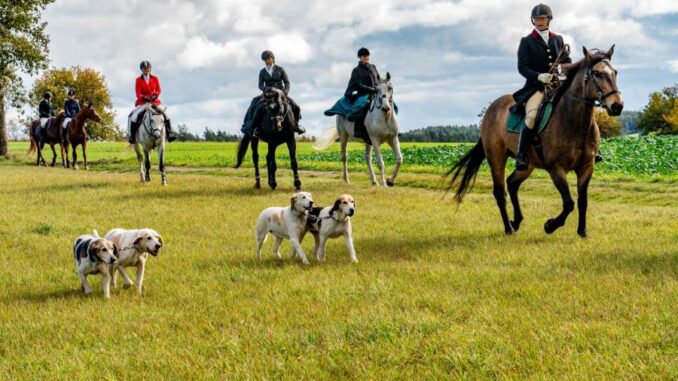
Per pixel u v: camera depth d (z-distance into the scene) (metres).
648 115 100.12
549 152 10.88
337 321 6.85
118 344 6.66
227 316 7.34
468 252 10.23
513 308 7.03
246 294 8.31
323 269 9.46
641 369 5.25
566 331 6.22
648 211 14.03
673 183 19.61
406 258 10.16
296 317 7.13
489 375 5.41
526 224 12.77
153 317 7.48
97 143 85.06
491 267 9.10
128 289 8.91
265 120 18.95
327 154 42.75
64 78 89.31
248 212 15.20
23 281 9.55
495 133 12.26
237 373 5.66
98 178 23.69
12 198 18.11
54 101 87.88
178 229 13.30
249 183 21.59
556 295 7.48
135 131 22.16
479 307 7.12
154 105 21.70
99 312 7.73
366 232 12.55
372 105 19.84
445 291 7.88
